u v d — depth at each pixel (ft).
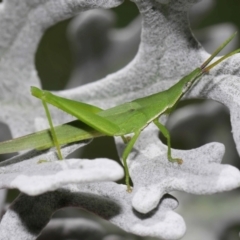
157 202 0.75
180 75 0.82
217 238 0.91
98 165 0.72
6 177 0.74
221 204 0.93
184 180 0.75
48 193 0.77
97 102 0.84
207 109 0.92
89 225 0.86
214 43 0.93
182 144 0.93
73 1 0.81
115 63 0.95
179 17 0.80
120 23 1.06
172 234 0.74
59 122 0.85
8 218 0.76
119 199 0.77
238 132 0.77
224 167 0.75
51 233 0.85
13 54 0.86
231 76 0.80
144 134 0.83
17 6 0.84
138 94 0.83
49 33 1.04
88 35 0.93
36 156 0.80
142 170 0.77
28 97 0.86
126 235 0.92
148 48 0.82
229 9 1.05
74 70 0.95
